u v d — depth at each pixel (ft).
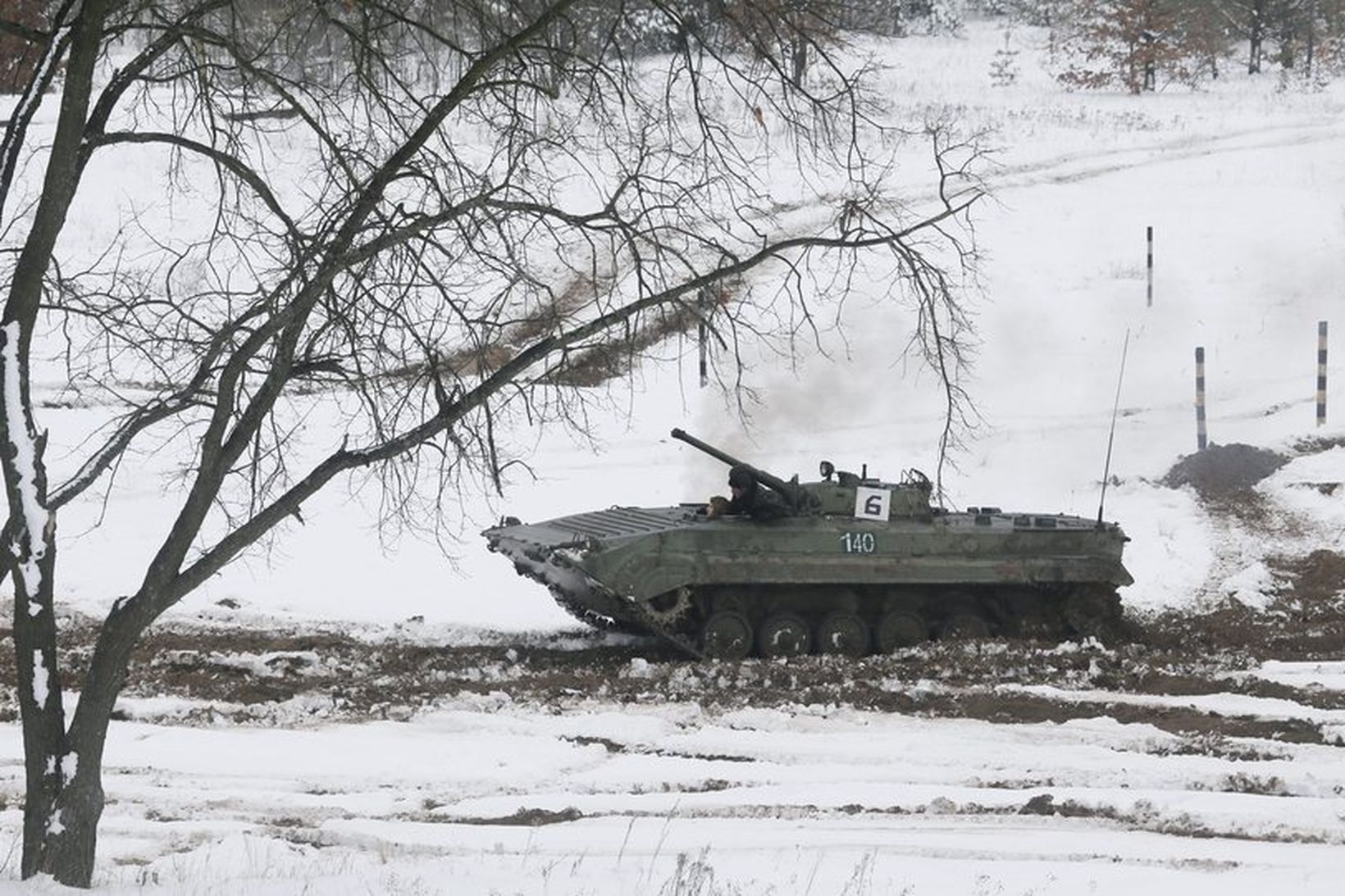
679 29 134.72
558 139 142.82
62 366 351.46
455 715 187.83
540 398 313.73
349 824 151.64
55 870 117.91
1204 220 467.52
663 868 135.54
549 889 125.18
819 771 169.89
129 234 402.93
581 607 236.43
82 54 117.19
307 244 136.67
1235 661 215.92
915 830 151.12
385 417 138.62
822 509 222.07
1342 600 249.75
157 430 318.65
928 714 190.60
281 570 259.19
